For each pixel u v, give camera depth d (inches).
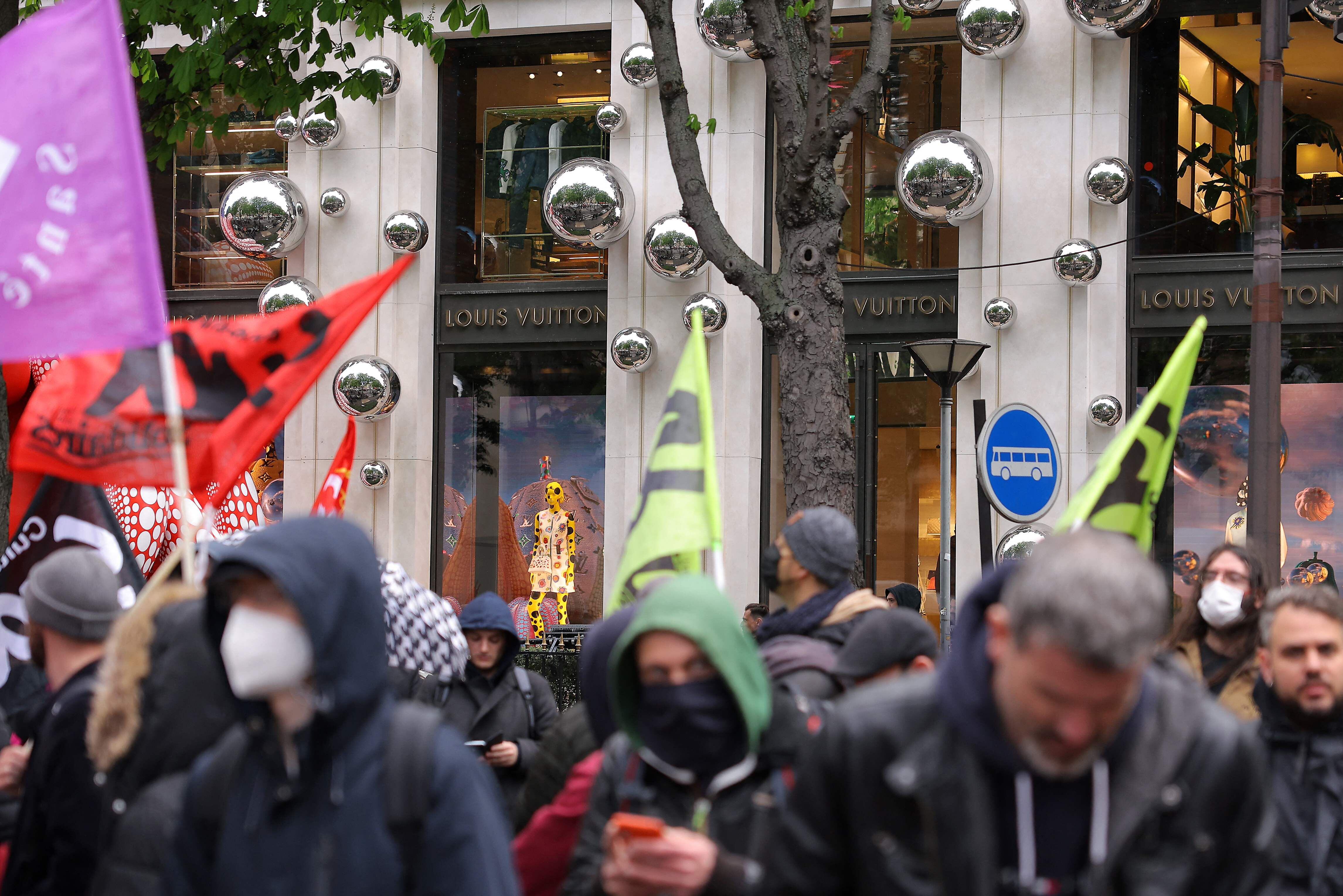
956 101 514.9
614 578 514.9
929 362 339.0
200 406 207.0
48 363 386.9
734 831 116.2
